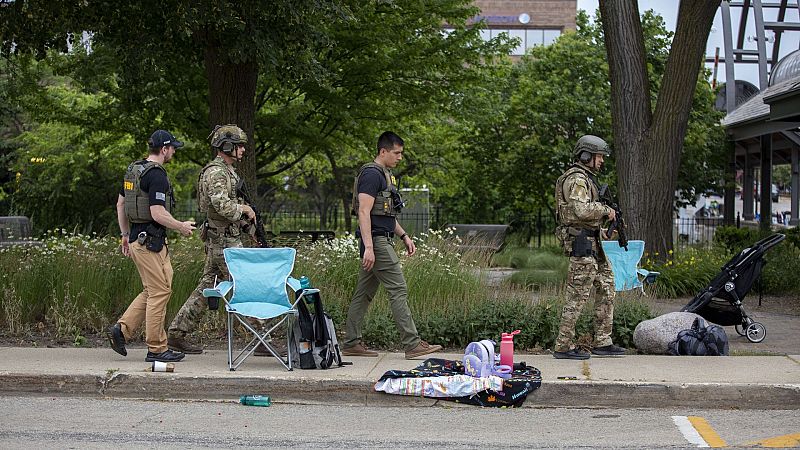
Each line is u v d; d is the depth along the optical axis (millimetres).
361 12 30016
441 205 64875
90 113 35062
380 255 16156
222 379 14492
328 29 30453
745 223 53250
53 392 14633
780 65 43438
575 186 15922
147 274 15516
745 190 54438
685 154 46594
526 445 11508
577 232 16156
